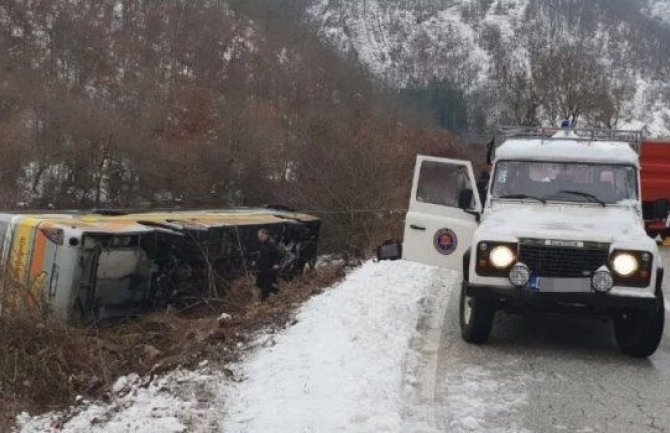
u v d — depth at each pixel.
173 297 12.29
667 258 15.04
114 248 11.26
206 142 33.53
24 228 11.20
